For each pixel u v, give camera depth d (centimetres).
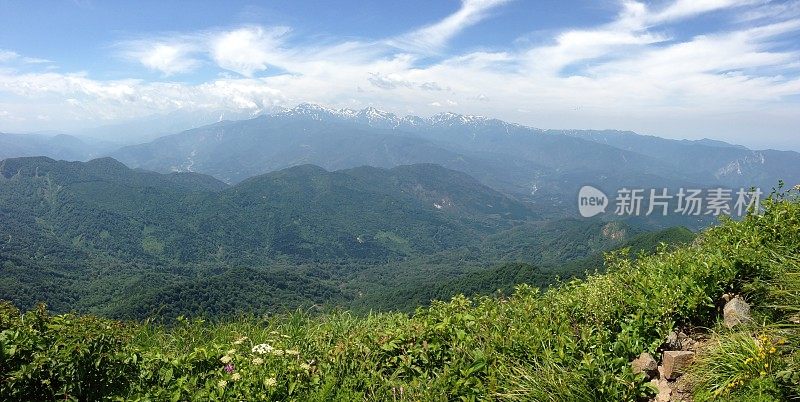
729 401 354
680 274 526
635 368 417
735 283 500
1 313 415
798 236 539
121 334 479
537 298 607
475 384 422
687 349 440
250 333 579
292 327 580
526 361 447
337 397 419
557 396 385
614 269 631
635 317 463
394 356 481
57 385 377
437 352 473
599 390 377
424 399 403
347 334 533
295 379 436
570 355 436
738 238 582
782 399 336
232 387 421
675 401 389
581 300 528
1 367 365
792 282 445
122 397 398
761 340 381
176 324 595
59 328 412
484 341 489
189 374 446
